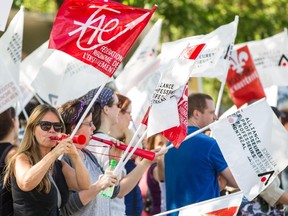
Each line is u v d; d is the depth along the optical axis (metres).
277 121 11.55
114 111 11.52
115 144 11.14
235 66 14.91
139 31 10.67
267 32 31.47
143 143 14.68
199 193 12.19
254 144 11.49
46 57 15.34
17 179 9.65
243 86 14.88
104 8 10.70
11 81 12.58
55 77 14.39
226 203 11.65
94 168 11.11
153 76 14.79
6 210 9.93
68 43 10.65
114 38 10.66
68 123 11.00
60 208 10.40
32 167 9.52
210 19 30.38
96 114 11.33
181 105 10.78
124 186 11.32
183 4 29.55
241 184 11.45
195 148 12.27
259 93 14.77
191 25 29.61
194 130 12.38
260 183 11.49
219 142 11.46
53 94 14.40
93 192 10.40
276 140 11.53
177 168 12.40
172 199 12.49
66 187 10.34
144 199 15.08
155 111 10.76
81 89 13.28
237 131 11.50
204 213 11.70
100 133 11.36
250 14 31.53
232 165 11.46
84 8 10.67
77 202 10.40
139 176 11.41
